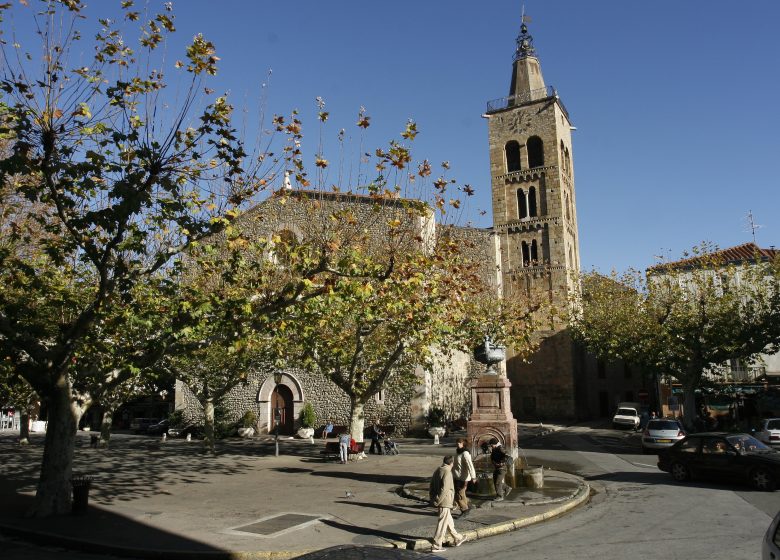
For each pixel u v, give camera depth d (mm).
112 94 11062
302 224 20047
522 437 33688
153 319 12836
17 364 12180
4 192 13562
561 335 45781
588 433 36094
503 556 9234
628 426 38406
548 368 45938
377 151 13219
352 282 12914
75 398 13102
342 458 22328
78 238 11328
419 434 33406
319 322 16203
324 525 11430
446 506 9898
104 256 11547
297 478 18453
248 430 37375
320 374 36438
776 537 5551
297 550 9672
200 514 12633
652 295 29984
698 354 27609
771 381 33594
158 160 11133
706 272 33750
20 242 14797
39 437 45125
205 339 13414
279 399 37812
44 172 10539
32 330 12984
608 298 33656
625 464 21016
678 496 13984
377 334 25562
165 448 30969
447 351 26906
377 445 25562
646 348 28641
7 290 14484
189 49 11086
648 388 53125
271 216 20828
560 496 13766
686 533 10234
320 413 36062
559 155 49750
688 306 28547
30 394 28797
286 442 33156
